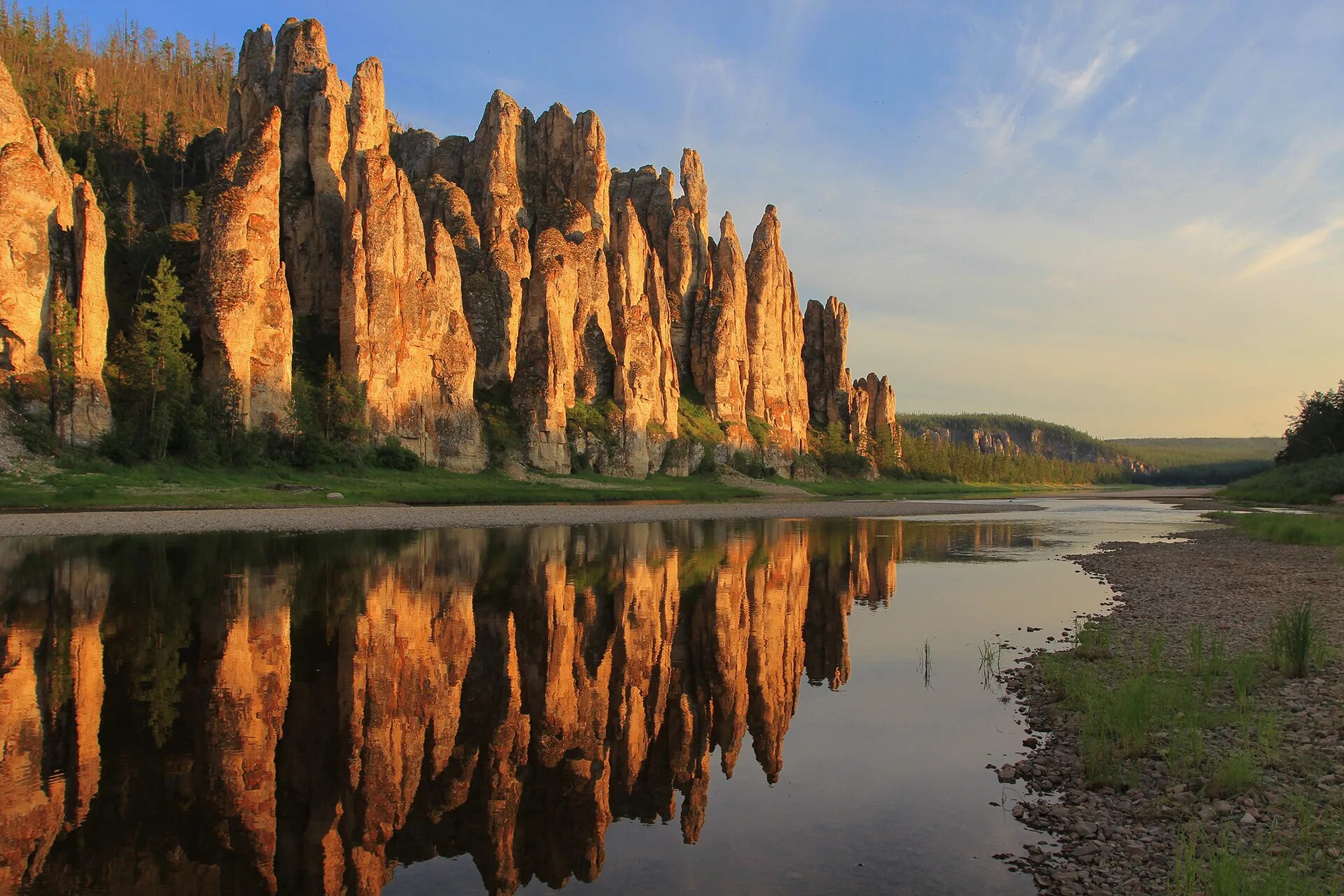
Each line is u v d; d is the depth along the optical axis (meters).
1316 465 109.81
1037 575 37.81
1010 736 15.45
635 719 16.88
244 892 9.57
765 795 12.79
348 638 22.09
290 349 84.69
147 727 15.18
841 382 191.75
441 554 40.47
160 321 75.81
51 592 27.33
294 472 78.25
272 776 13.31
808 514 86.81
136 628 22.48
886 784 13.14
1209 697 16.20
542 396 113.88
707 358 157.25
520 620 25.27
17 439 61.50
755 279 172.00
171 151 122.62
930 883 9.73
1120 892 9.29
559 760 14.52
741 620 26.73
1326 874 9.09
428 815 12.19
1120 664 19.56
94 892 9.45
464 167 137.25
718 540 53.84
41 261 66.19
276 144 85.56
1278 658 18.19
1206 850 9.93
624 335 129.75
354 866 10.45
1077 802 11.95
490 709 17.12
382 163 97.31
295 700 16.98
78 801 12.09
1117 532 64.00
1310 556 41.94
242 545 41.25
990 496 170.50
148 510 56.59
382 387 94.56
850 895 9.42
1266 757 12.72
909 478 195.38
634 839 11.34
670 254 165.25
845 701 17.89
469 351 105.69
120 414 71.00
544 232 124.44
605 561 40.00
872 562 42.88
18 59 129.50
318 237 103.75
